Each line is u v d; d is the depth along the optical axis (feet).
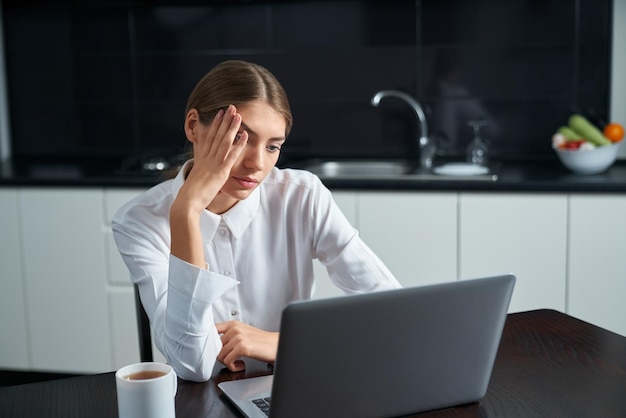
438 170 10.72
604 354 5.02
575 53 11.30
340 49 11.84
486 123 11.66
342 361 3.79
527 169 10.77
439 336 3.97
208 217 5.50
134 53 12.31
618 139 10.41
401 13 11.62
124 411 3.79
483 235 9.86
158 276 5.26
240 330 4.97
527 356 5.01
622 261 9.68
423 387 4.05
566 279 9.80
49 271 10.75
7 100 12.73
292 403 3.79
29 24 12.48
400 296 3.80
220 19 12.04
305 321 3.63
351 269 5.82
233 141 4.88
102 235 10.56
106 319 10.74
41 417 4.21
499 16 11.39
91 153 12.69
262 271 5.81
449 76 11.66
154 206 5.49
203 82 5.13
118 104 12.49
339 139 12.08
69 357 10.91
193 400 4.43
